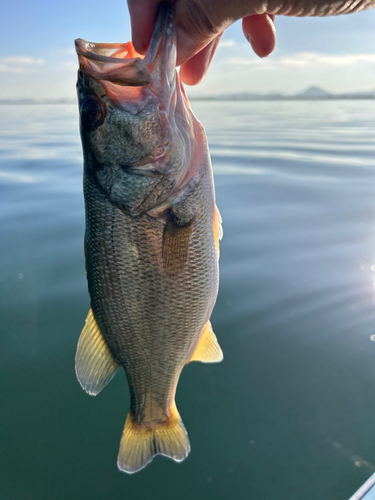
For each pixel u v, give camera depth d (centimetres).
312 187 86
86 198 22
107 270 22
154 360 24
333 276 52
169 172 21
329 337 42
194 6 19
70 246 62
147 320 23
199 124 23
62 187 90
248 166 108
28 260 58
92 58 18
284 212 72
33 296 50
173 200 21
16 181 96
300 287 50
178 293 23
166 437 27
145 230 22
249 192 84
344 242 60
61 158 121
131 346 24
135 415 27
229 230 66
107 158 21
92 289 23
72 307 48
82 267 56
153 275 22
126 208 21
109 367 25
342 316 44
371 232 63
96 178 21
